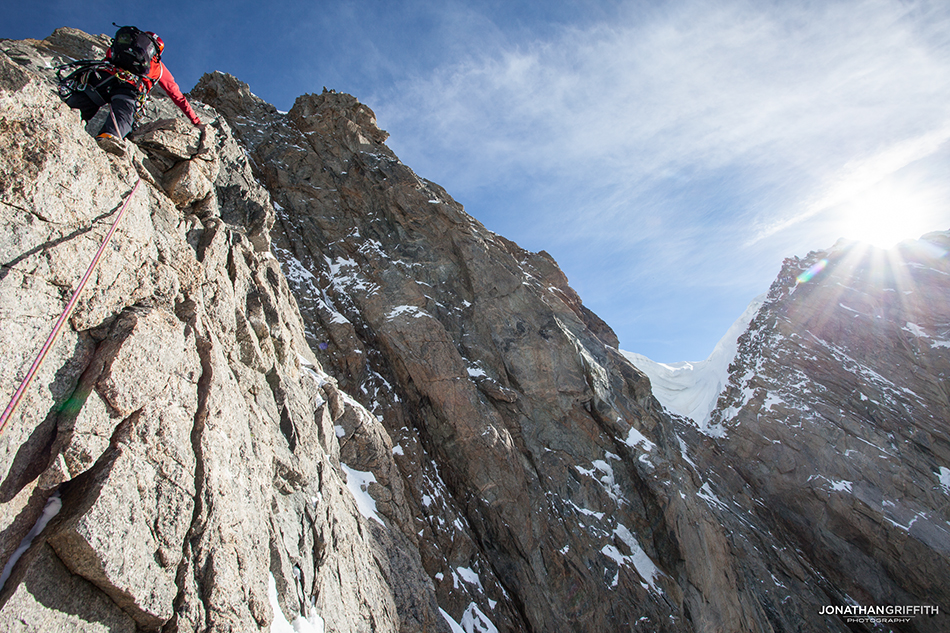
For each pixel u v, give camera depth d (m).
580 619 12.34
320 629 6.08
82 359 4.16
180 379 4.94
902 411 26.09
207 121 11.62
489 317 16.64
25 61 8.97
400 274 16.56
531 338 16.67
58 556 3.54
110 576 3.64
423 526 11.66
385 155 19.73
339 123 19.86
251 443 6.38
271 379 8.34
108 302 4.49
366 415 11.74
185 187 7.14
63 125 4.37
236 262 8.39
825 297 33.09
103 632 3.65
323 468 8.61
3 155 3.93
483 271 17.53
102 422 4.02
